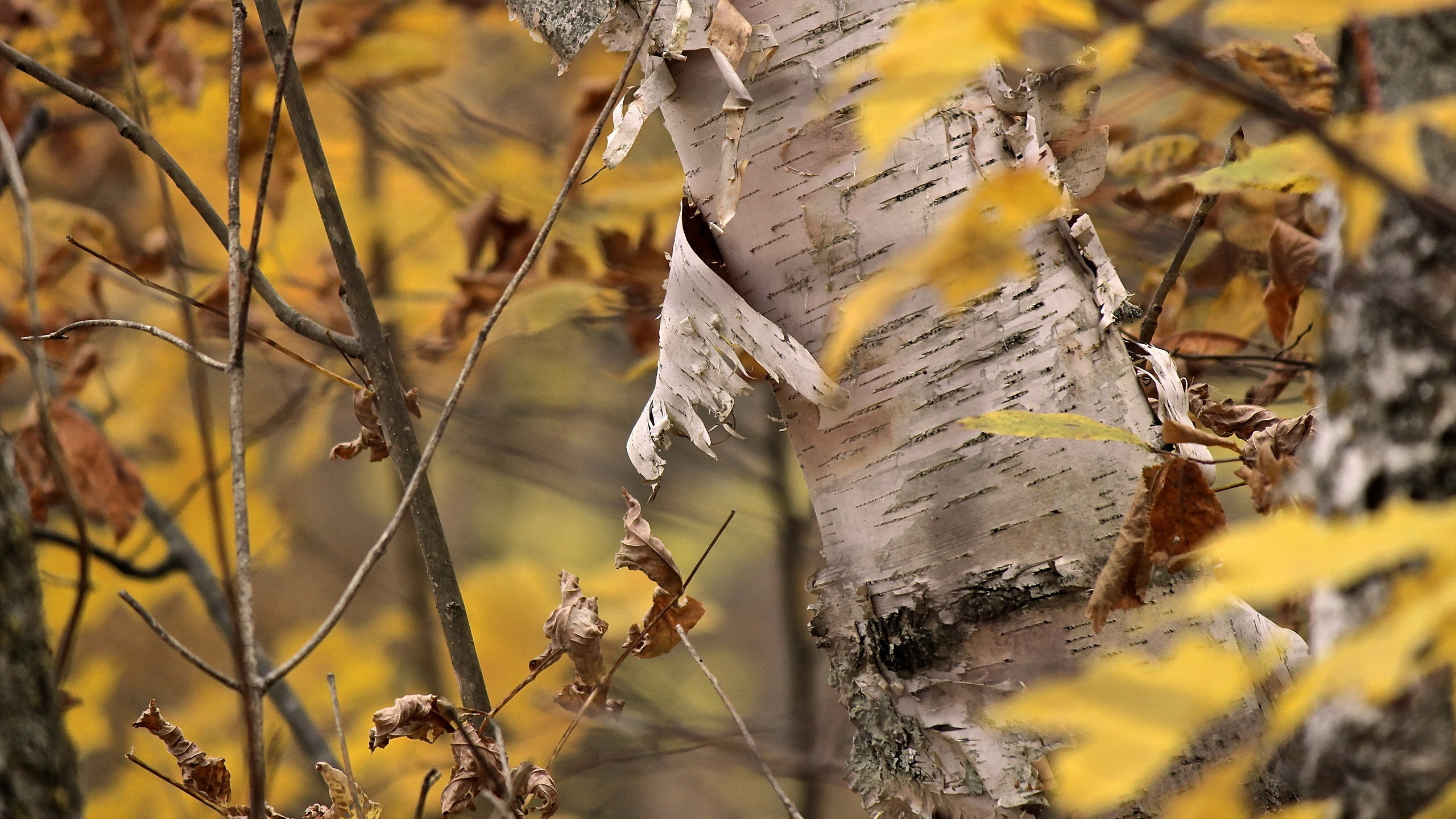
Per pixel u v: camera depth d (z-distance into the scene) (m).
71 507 5.44
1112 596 5.48
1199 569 5.51
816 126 5.54
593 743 7.12
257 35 6.73
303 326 5.69
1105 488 5.52
